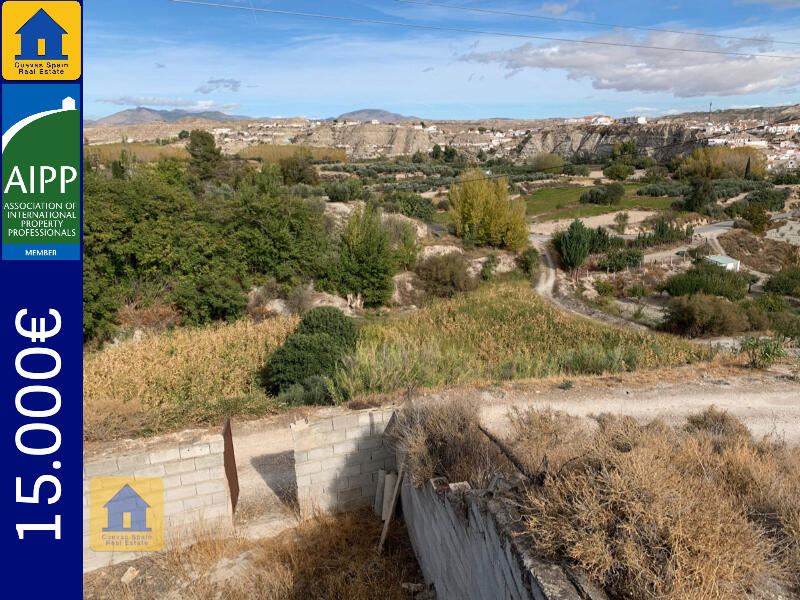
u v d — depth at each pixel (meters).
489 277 39.84
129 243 24.53
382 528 7.92
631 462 4.14
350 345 18.78
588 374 15.86
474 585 5.00
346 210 42.38
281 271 29.30
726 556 3.50
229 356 17.08
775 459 6.12
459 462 6.44
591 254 47.28
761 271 46.94
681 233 51.59
